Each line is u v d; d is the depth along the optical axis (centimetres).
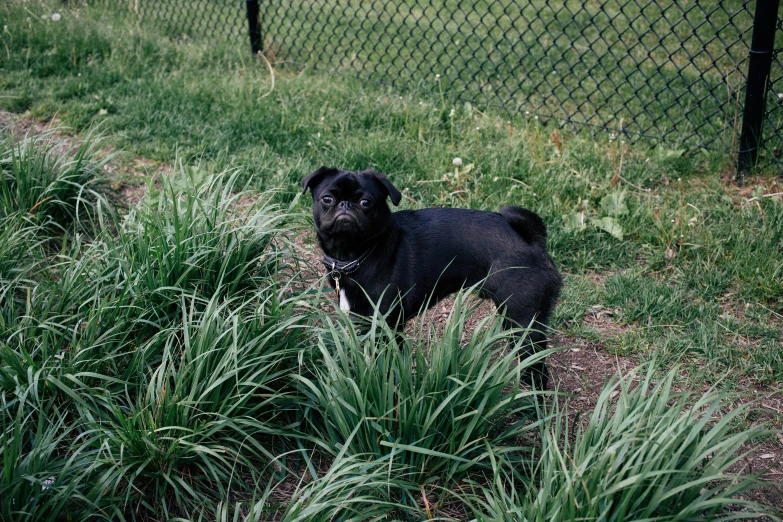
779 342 354
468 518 253
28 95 622
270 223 369
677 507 218
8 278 335
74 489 230
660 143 548
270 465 275
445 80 681
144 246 323
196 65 713
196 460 266
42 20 779
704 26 810
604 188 483
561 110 634
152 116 592
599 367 345
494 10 935
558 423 250
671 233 429
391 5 988
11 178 420
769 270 397
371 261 318
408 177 496
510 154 517
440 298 335
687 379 325
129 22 838
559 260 427
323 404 268
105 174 486
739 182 504
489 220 327
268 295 329
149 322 290
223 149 536
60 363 272
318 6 993
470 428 253
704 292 394
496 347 344
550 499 222
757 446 290
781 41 730
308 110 593
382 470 258
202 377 273
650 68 716
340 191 312
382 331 279
